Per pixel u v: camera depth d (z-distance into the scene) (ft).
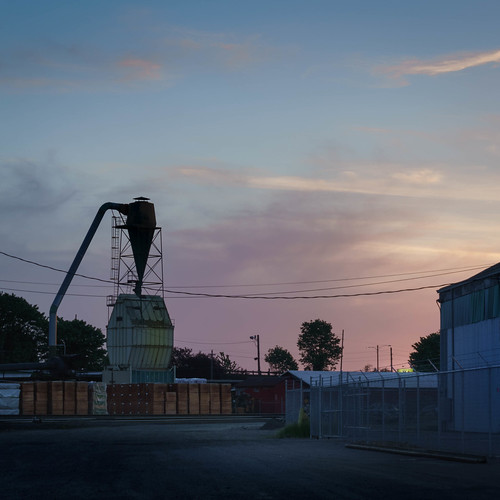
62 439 103.60
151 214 264.52
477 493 35.42
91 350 380.58
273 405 284.20
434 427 84.89
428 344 384.47
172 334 257.14
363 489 36.88
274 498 33.40
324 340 546.26
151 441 92.84
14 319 361.92
